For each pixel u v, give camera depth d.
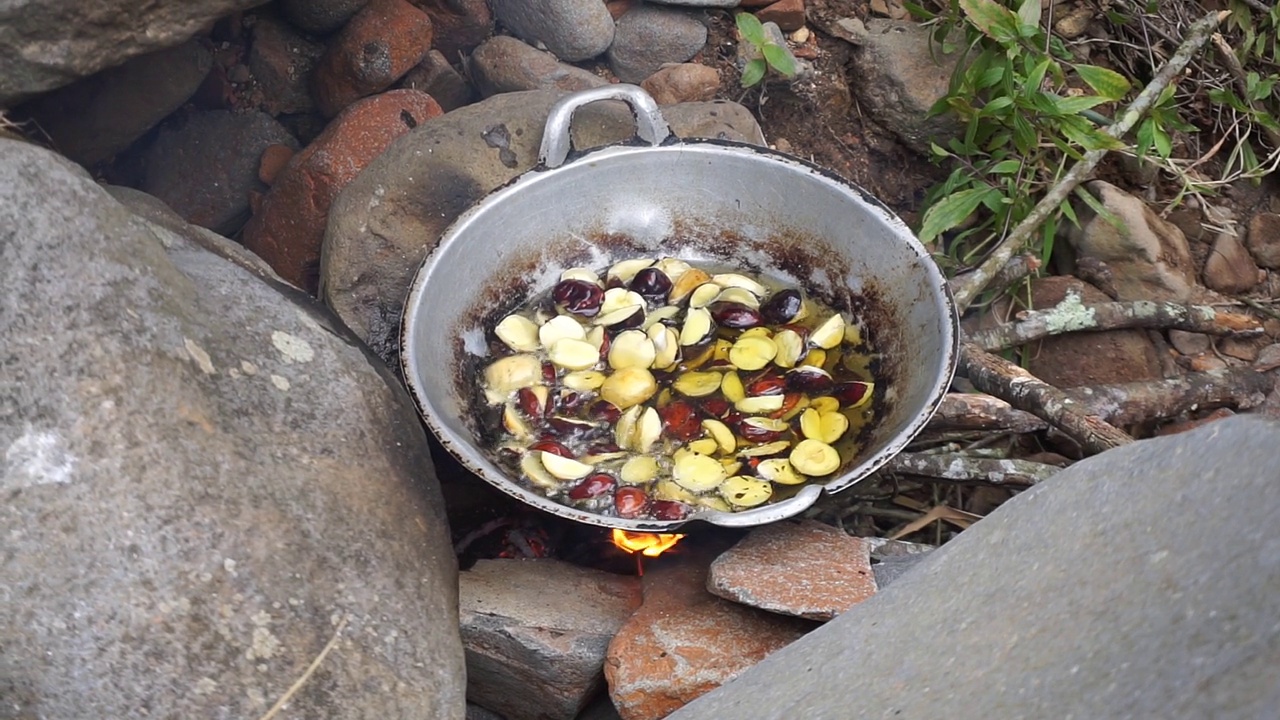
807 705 0.94
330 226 1.87
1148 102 2.09
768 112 2.29
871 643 0.98
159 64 1.91
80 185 1.16
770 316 1.67
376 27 2.07
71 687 1.00
